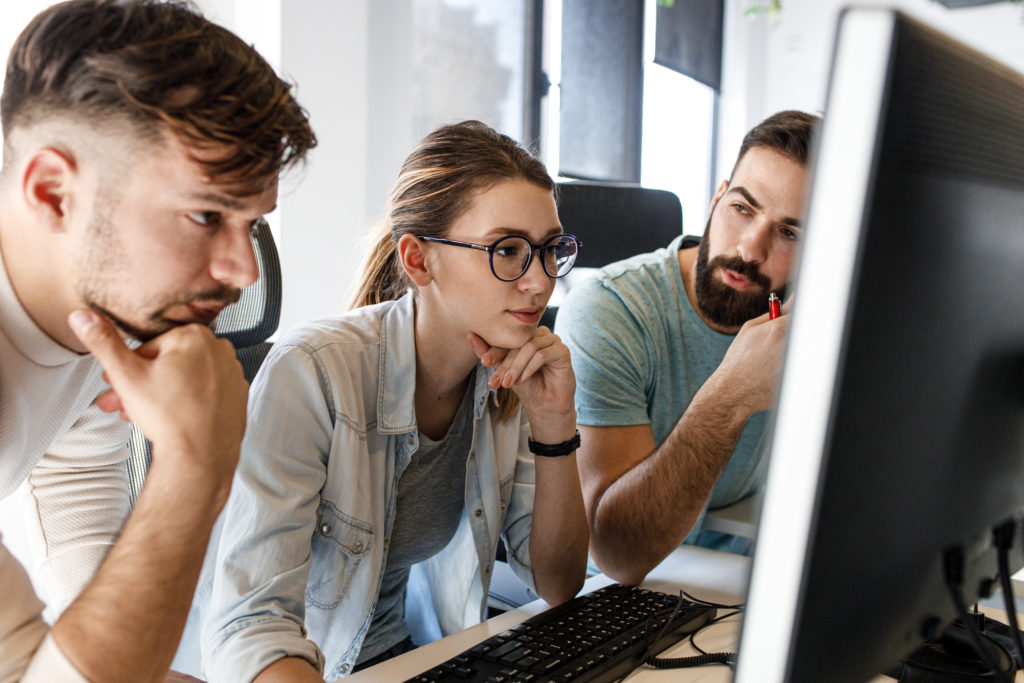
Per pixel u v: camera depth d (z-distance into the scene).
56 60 0.67
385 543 1.19
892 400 0.46
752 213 1.53
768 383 1.34
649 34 4.90
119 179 0.67
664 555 1.33
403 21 3.22
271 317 1.44
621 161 4.73
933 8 4.69
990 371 0.56
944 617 0.60
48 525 1.07
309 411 1.08
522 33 4.00
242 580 0.97
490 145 1.14
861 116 0.41
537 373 1.22
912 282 0.45
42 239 0.71
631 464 1.50
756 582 0.44
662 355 1.61
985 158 0.50
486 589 1.29
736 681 0.45
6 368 0.77
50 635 0.67
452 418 1.28
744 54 5.54
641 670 0.96
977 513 0.60
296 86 0.79
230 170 0.68
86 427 1.06
